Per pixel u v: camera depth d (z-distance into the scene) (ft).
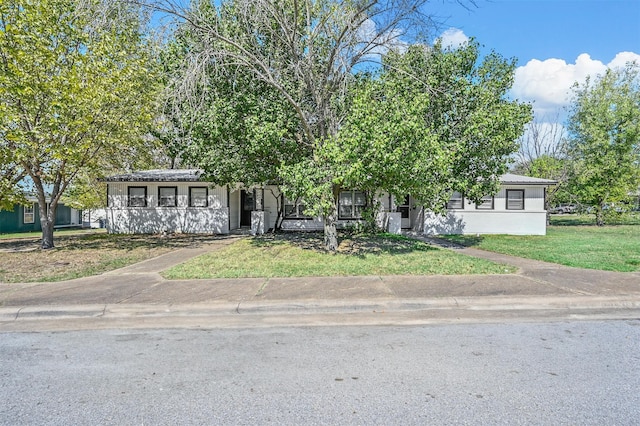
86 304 20.13
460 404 10.53
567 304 20.44
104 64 38.91
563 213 147.84
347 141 28.91
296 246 42.06
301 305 19.92
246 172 41.52
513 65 47.50
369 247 40.91
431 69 40.34
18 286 24.38
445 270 27.66
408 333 16.65
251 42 35.65
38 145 37.09
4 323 18.54
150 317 19.24
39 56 36.83
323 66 37.78
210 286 23.75
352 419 9.80
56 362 13.78
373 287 23.04
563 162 86.99
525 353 14.29
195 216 64.49
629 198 77.15
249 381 12.09
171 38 33.47
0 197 44.50
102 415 10.14
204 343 15.62
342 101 35.47
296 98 37.32
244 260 32.94
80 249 43.19
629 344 15.23
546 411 10.16
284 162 36.37
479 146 39.42
